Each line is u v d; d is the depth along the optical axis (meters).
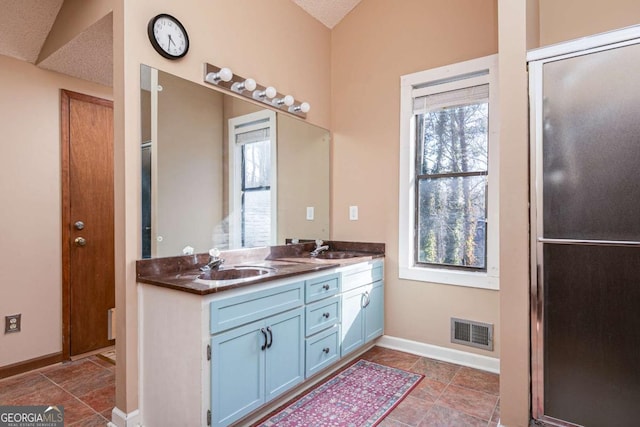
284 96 2.83
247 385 1.79
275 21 2.81
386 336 3.06
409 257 2.94
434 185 2.90
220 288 1.64
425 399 2.19
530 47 1.91
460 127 2.79
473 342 2.66
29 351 2.57
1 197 2.46
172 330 1.72
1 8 2.26
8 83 2.49
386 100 3.07
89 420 1.97
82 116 2.86
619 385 1.58
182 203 2.15
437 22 2.84
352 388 2.32
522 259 1.77
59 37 2.37
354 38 3.26
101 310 2.97
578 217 1.66
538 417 1.75
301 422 1.94
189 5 2.19
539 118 1.73
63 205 2.75
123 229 1.86
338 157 3.34
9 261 2.49
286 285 2.02
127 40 1.88
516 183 1.78
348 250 3.26
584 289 1.65
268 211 2.74
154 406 1.82
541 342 1.74
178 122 2.13
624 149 1.58
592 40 1.63
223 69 2.24
